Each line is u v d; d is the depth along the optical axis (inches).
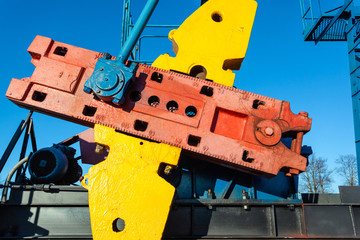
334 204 179.0
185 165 199.8
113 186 147.4
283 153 165.8
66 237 166.9
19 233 171.5
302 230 177.3
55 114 172.4
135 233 139.8
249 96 175.3
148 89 169.8
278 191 202.7
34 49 175.9
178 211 178.4
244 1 208.8
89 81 156.8
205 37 199.3
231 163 165.6
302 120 172.4
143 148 156.7
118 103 158.1
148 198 144.9
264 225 177.5
